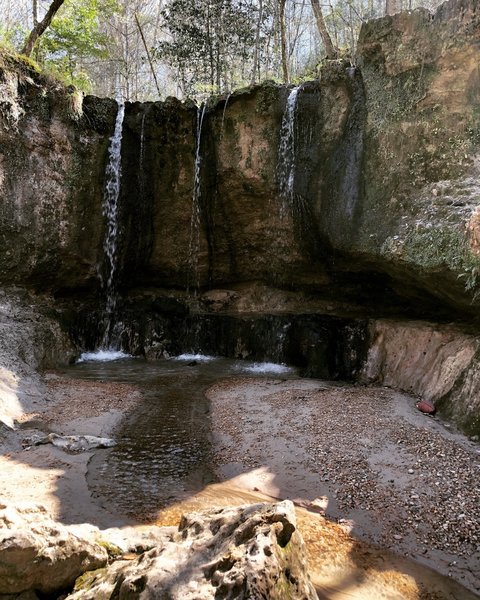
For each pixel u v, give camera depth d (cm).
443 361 748
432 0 1560
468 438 604
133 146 1156
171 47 1689
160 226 1209
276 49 1831
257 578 255
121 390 836
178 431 665
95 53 1780
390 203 823
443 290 745
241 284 1266
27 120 1014
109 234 1153
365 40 881
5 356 826
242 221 1162
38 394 777
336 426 643
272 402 759
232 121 1085
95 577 319
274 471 543
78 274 1131
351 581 369
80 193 1096
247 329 1116
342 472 529
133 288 1278
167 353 1123
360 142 898
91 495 485
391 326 906
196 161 1138
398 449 573
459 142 755
